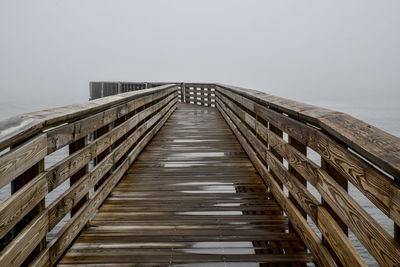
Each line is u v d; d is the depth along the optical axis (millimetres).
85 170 2713
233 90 6348
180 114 11836
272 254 2506
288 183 2879
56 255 2152
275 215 3213
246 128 5234
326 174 2012
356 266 1606
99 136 3424
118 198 3648
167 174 4539
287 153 2889
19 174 1647
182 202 3535
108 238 2732
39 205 1931
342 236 1797
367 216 1502
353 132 1632
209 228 2930
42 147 1913
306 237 2404
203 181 4238
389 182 1283
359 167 1548
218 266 2354
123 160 4375
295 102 2812
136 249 2562
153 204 3477
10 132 1563
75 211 2762
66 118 2168
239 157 5434
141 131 5543
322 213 2059
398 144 1348
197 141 6754
